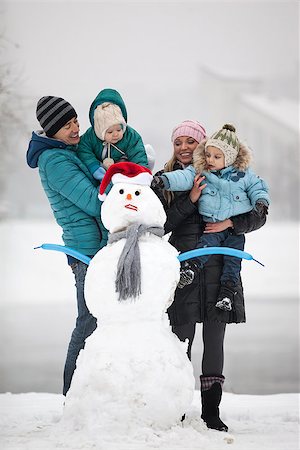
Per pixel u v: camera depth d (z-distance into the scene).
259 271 42.66
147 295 7.60
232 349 23.47
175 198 8.77
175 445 7.29
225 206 8.57
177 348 7.68
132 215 7.84
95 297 7.69
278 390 17.06
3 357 21.45
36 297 36.47
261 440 7.99
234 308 8.49
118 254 7.71
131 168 8.00
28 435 7.94
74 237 8.72
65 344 23.86
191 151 8.99
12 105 17.70
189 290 8.53
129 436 7.32
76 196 8.56
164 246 7.84
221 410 10.38
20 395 11.59
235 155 8.64
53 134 8.86
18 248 46.03
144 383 7.43
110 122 8.70
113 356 7.51
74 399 7.57
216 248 8.13
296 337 25.66
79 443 7.29
